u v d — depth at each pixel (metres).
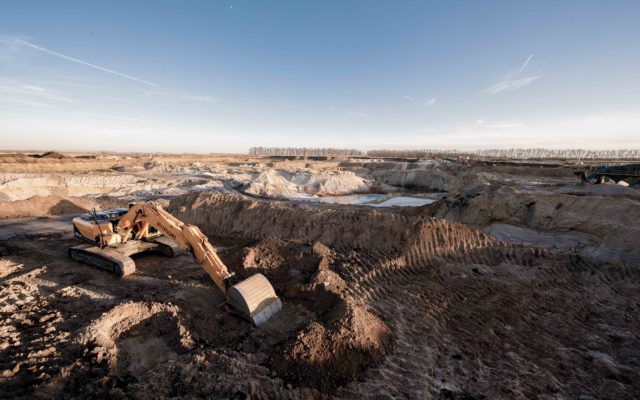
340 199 32.50
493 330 6.90
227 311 7.35
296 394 4.97
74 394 4.88
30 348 5.91
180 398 4.72
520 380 5.45
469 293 8.44
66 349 5.88
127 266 9.50
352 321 6.39
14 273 10.02
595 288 8.80
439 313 7.51
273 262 10.01
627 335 6.74
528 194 16.81
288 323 7.07
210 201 15.86
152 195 25.77
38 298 8.26
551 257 10.56
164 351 6.07
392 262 9.87
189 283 9.03
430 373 5.58
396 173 48.34
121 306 6.99
